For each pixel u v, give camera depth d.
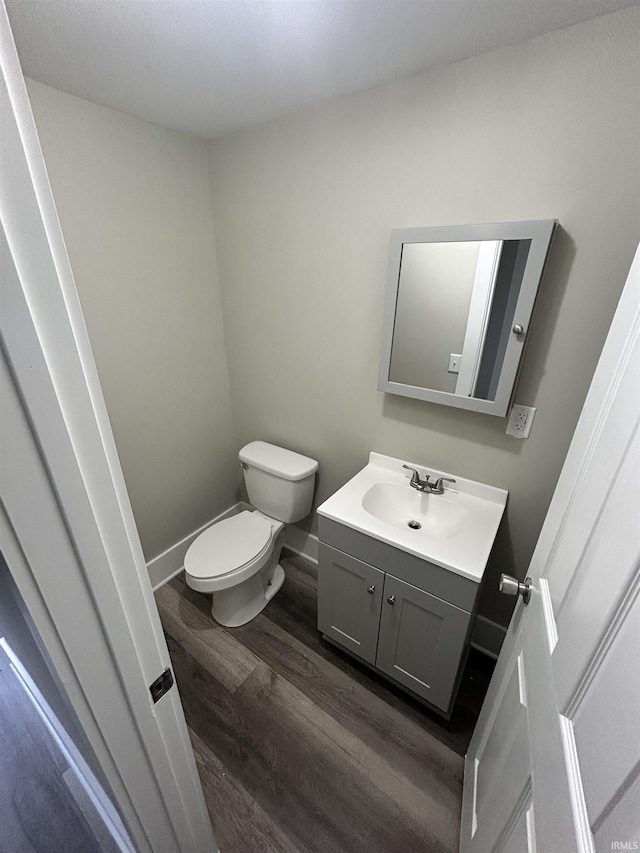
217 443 2.23
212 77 1.15
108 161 1.40
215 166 1.71
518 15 0.87
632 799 0.34
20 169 0.32
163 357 1.80
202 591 1.61
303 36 0.96
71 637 0.49
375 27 0.92
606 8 0.85
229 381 2.18
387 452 1.69
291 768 1.28
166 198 1.62
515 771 0.71
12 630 0.88
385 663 1.48
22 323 0.35
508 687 0.90
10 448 0.37
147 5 0.83
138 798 0.68
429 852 1.09
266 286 1.79
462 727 1.40
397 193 1.30
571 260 1.09
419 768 1.28
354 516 1.36
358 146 1.31
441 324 1.32
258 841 1.11
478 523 1.33
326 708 1.46
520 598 0.95
